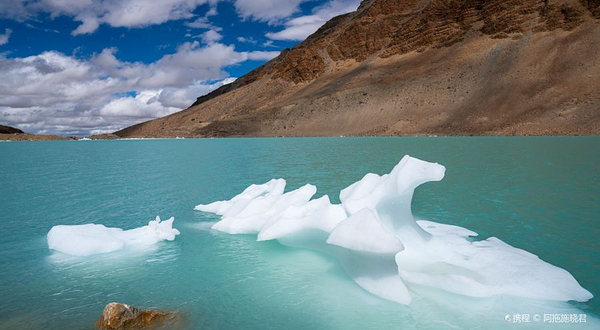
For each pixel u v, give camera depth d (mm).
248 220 8516
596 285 5469
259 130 104375
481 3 109188
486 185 13500
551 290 5219
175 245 7711
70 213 10766
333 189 13711
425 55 111125
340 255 6488
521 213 9586
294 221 7285
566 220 8859
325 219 6586
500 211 9836
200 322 4684
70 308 5055
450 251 6465
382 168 19906
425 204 10828
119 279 6020
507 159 22016
